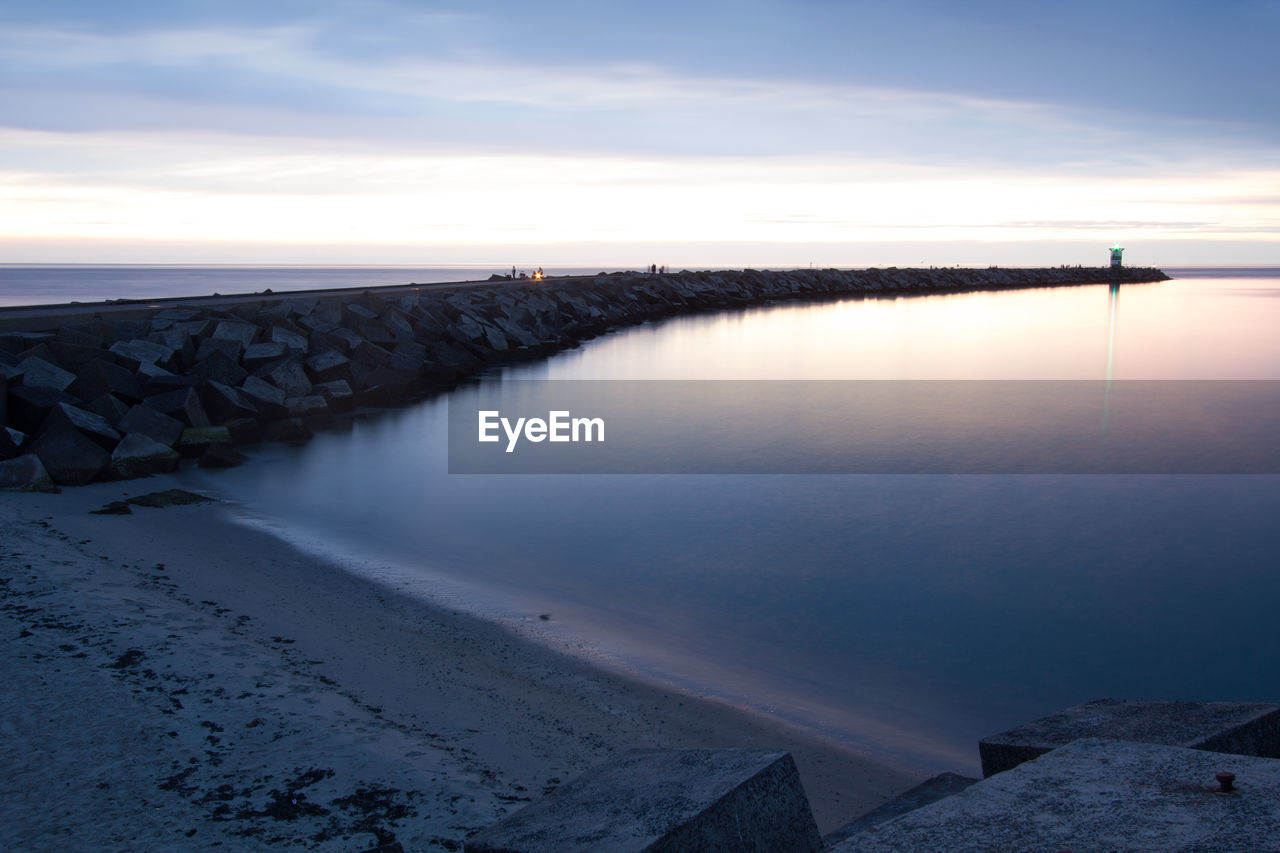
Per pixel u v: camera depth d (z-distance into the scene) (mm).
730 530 16562
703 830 3365
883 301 86000
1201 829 2701
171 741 6969
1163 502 18844
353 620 10695
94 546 12422
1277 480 20781
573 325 52156
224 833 5797
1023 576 14250
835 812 7262
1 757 6605
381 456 22156
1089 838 2717
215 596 10906
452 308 41719
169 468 18406
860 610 12641
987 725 9281
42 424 17703
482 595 12375
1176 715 4527
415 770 6770
